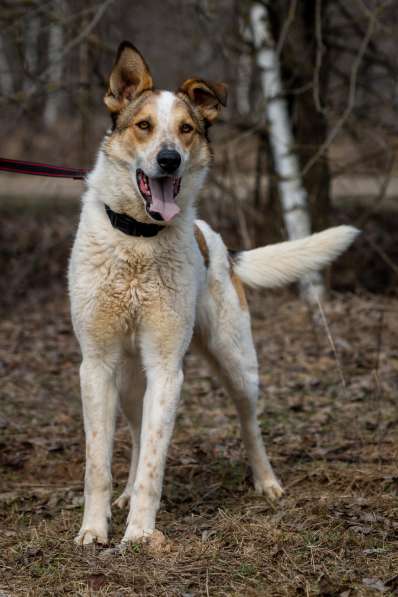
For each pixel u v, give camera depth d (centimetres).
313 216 1408
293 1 1188
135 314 562
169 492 657
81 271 561
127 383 604
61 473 705
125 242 553
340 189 1947
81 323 563
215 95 602
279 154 1343
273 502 626
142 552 512
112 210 562
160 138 560
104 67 1474
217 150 1448
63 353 1116
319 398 909
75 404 914
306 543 521
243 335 663
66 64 1426
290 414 858
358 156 1678
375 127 1382
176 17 1541
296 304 1305
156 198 552
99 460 548
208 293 646
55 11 1259
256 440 663
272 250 705
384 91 1695
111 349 566
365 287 1454
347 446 749
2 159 646
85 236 564
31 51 1658
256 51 1393
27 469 709
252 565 493
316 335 1123
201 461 727
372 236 1526
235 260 701
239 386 660
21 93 1266
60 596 460
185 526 571
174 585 470
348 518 567
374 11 1151
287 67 1424
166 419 554
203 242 648
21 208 2103
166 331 561
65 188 2434
